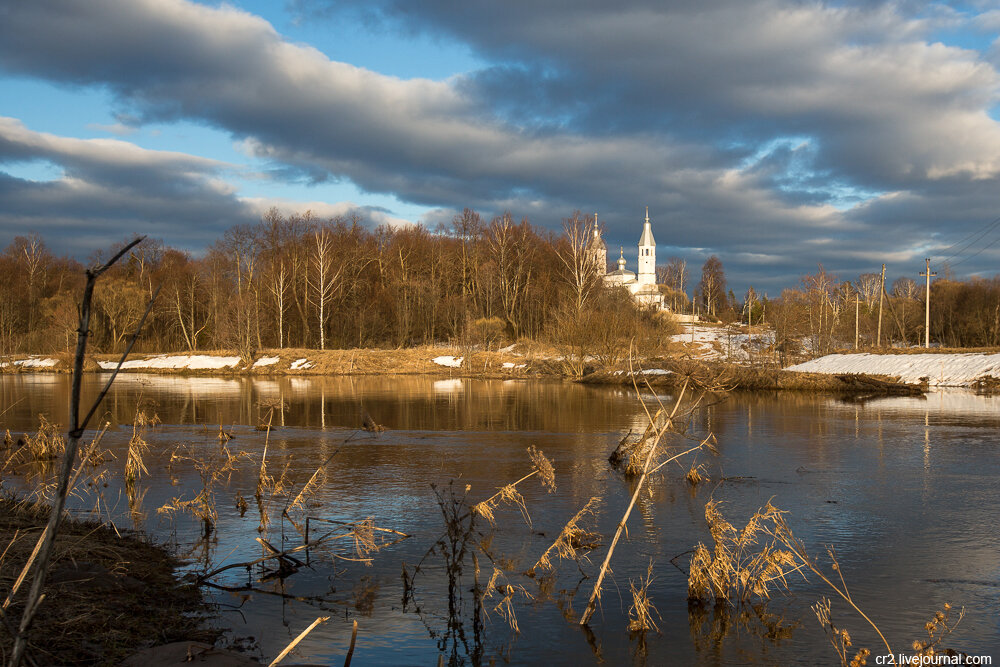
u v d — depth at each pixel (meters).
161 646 7.28
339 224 93.75
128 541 11.30
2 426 25.98
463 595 9.55
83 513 13.07
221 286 76.75
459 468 17.83
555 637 8.24
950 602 9.23
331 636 8.13
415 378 57.47
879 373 51.19
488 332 69.31
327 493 15.07
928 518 13.12
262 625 8.38
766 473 17.31
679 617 8.86
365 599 9.34
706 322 111.12
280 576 10.13
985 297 79.81
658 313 75.25
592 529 12.49
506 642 8.09
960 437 23.47
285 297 84.12
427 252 93.19
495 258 88.25
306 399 37.84
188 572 10.12
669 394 41.50
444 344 82.38
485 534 12.17
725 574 9.59
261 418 27.89
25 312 81.38
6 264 86.75
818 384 44.53
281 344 74.31
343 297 84.06
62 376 59.59
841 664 7.54
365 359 65.06
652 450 9.76
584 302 66.38
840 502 14.35
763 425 26.75
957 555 11.04
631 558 10.98
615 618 8.80
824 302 74.31
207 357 66.19
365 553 11.14
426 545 11.62
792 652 7.84
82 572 9.16
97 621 7.73
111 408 32.47
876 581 9.98
